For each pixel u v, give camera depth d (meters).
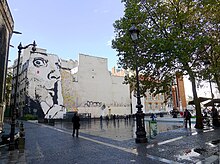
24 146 9.94
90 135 14.80
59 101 48.56
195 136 11.54
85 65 57.69
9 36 18.02
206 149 7.76
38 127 24.53
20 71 51.84
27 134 16.67
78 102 53.78
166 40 11.92
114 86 62.25
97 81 58.75
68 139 12.88
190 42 11.58
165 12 14.27
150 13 14.61
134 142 10.18
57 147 9.93
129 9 14.23
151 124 11.78
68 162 6.66
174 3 14.48
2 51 15.78
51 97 47.50
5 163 6.75
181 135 12.16
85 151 8.48
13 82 56.16
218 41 14.70
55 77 49.44
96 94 57.62
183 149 7.91
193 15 14.00
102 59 61.72
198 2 13.51
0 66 15.45
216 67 15.03
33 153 8.51
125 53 15.02
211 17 13.82
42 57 48.62
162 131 15.35
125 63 15.66
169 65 13.60
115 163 6.21
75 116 14.50
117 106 61.06
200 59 15.65
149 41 13.20
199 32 13.05
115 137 13.06
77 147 9.63
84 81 56.41
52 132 18.27
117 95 62.03
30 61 46.81
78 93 54.47
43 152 8.70
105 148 8.98
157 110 65.69
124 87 64.31
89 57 59.09
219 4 12.08
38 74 46.94
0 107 16.12
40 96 45.97
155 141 10.18
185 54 11.64
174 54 11.95
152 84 16.28
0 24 14.99
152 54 13.84
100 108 57.22
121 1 15.88
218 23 13.81
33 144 11.18
